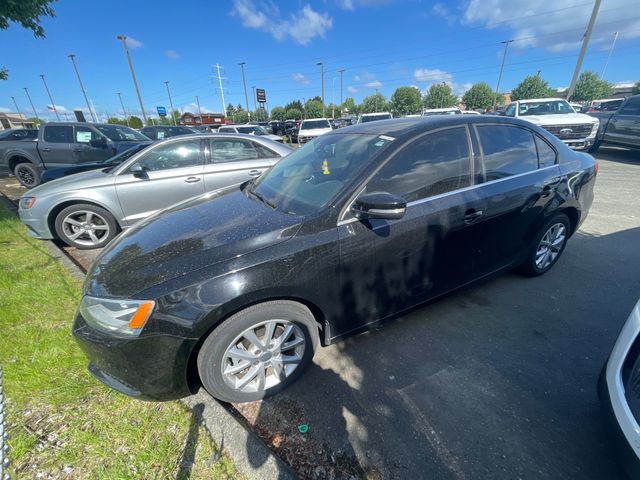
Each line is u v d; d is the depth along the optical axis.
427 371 2.08
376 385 1.98
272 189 2.46
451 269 2.39
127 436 1.66
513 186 2.54
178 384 1.66
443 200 2.21
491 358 2.18
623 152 11.04
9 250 3.88
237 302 1.62
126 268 1.76
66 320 2.53
